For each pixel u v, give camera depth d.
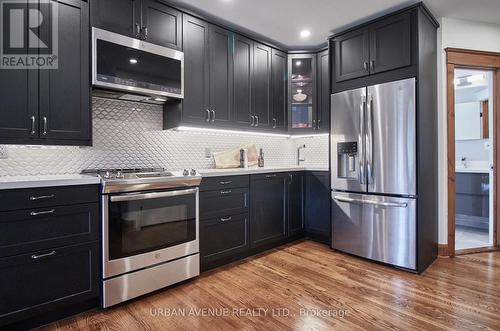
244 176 2.88
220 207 2.66
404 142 2.57
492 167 3.26
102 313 1.90
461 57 3.02
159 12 2.46
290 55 3.69
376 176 2.75
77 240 1.84
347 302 2.02
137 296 2.06
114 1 2.19
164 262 2.21
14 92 1.78
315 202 3.48
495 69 3.19
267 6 2.66
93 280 1.90
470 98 4.52
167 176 2.22
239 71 3.13
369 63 2.83
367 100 2.81
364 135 2.83
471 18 3.01
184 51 2.63
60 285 1.77
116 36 2.17
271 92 3.49
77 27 2.02
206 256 2.55
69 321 1.80
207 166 3.21
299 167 3.49
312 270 2.63
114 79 2.15
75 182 1.81
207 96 2.82
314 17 2.87
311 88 3.70
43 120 1.88
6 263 1.58
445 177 2.98
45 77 1.89
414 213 2.53
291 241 3.52
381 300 2.05
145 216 2.11
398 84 2.61
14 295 1.62
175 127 2.68
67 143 1.97
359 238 2.92
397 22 2.64
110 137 2.51
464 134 4.50
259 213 3.03
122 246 1.99
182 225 2.34
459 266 2.70
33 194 1.67
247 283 2.35
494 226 3.24
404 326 1.72
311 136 4.05
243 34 3.15
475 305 1.96
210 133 3.26
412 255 2.54
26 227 1.65
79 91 2.02
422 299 2.05
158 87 2.40
